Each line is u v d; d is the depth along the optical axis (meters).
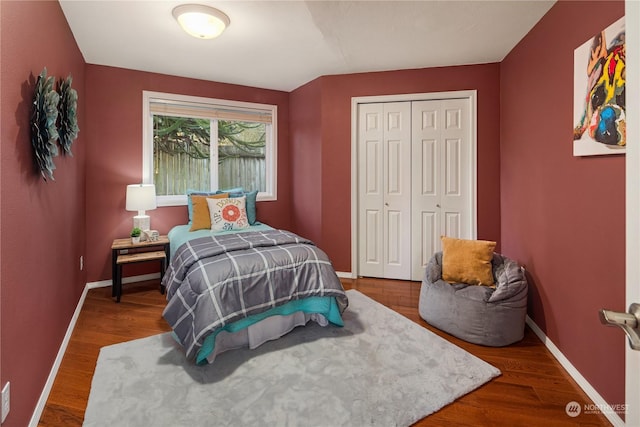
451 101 3.45
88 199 3.33
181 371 1.95
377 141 3.68
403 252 3.69
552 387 1.85
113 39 2.76
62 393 1.76
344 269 3.82
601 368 1.71
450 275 2.60
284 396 1.73
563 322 2.07
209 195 3.75
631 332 0.66
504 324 2.24
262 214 4.32
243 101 4.11
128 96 3.48
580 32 1.90
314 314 2.59
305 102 4.06
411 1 2.19
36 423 1.54
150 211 3.67
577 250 1.94
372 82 3.61
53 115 1.63
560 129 2.12
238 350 2.18
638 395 0.70
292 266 2.33
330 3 2.22
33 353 1.56
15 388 1.34
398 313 2.82
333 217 3.83
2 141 1.24
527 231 2.63
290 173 4.42
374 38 2.75
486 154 3.33
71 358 2.09
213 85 3.92
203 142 4.07
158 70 3.54
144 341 2.30
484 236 3.36
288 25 2.53
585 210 1.86
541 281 2.37
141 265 3.63
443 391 1.78
